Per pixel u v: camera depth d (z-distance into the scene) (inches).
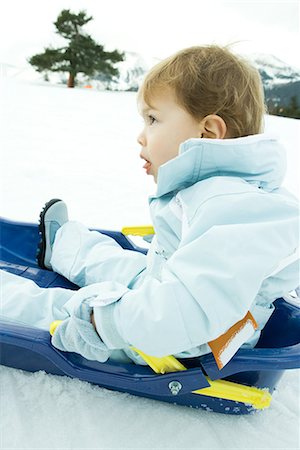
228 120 36.3
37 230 55.3
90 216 82.0
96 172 114.8
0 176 99.7
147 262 43.7
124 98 337.1
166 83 36.4
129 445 33.2
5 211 78.7
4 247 56.1
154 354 31.1
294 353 32.4
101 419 35.1
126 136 177.3
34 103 245.6
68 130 176.1
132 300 31.7
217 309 29.2
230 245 29.6
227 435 35.2
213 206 32.0
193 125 36.4
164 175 35.7
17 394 36.2
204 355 34.1
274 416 37.5
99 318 32.5
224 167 34.7
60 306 41.5
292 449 34.4
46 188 95.3
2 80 378.0
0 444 31.7
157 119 37.4
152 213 40.3
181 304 29.8
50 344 34.9
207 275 29.2
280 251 30.3
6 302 40.6
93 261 49.0
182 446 33.7
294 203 32.6
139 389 35.1
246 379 35.7
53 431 33.3
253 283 29.4
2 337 35.1
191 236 31.9
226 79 36.0
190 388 34.0
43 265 54.2
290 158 149.2
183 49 38.6
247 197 31.9
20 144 138.9
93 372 35.1
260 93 38.5
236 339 31.8
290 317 40.8
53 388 37.1
